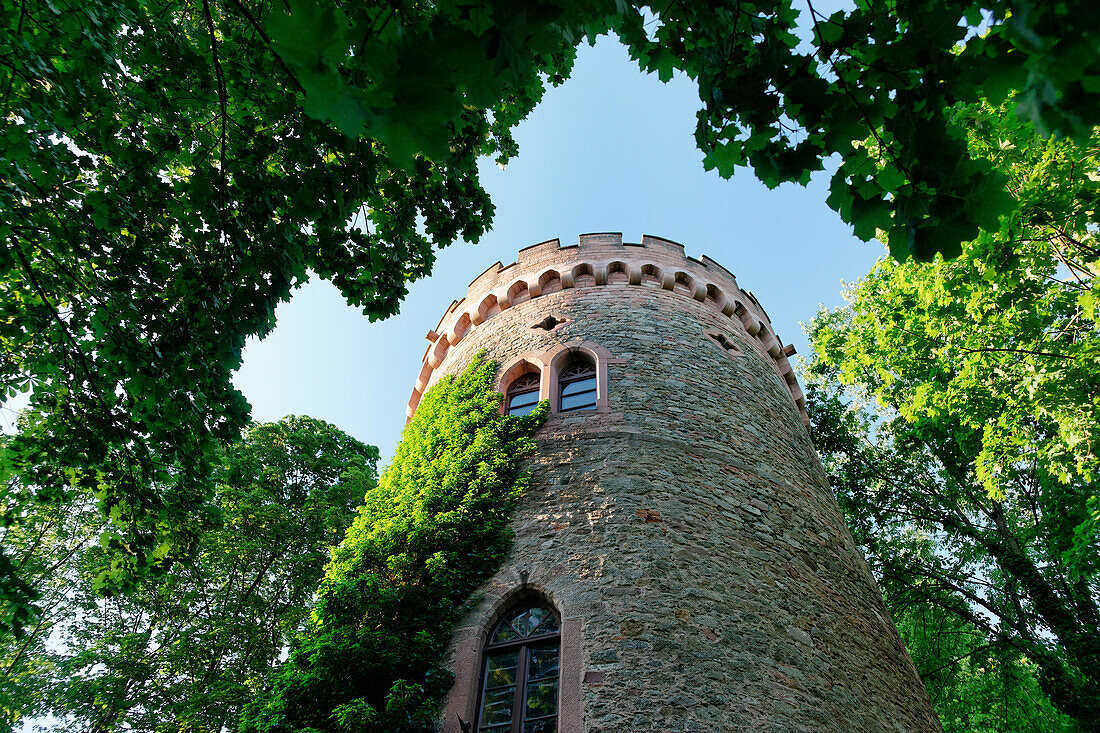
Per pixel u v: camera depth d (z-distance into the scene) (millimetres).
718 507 8570
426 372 14531
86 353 6648
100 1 5695
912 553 18656
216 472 15625
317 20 2090
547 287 13398
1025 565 14812
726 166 3633
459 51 2352
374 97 2271
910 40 3047
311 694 6473
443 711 6477
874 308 14953
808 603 7988
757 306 15422
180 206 6191
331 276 7031
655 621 6793
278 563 16156
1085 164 8922
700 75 3604
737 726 6043
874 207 3422
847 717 6812
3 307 6492
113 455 7117
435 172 7102
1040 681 13648
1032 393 9922
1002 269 9656
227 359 6148
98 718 12445
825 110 3312
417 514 8461
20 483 6875
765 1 3305
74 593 13773
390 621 7387
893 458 19656
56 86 5793
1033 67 2514
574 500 8422
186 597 14617
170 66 6051
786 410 12469
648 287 13094
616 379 10391
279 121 6027
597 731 5855
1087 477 9688
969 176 3160
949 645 17562
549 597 7258
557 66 8062
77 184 6168
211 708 11562
